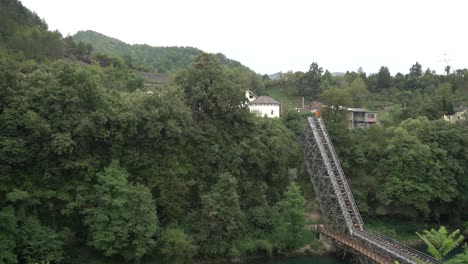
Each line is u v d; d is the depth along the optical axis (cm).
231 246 5009
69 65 4712
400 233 6506
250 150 5762
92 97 4656
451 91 13162
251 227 5475
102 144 4694
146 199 4362
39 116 4194
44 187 4269
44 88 4300
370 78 15375
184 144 5216
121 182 4275
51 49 9819
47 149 4166
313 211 6594
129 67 13150
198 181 5309
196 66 5994
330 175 5925
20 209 3984
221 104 5634
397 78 15038
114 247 4212
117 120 4641
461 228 6831
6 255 3603
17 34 9194
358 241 5088
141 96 5056
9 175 4053
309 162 6694
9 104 4100
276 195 6144
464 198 6738
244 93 6034
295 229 5338
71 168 4356
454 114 10119
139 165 4781
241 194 5697
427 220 6981
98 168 4584
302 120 8475
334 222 5816
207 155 5394
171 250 4459
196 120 5662
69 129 4309
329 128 7150
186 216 5006
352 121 10412
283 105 12569
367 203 6831
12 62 4431
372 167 7019
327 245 5600
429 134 7044
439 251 2400
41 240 3891
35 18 12044
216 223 4803
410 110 9788
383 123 9544
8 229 3709
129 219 4238
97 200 4284
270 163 6122
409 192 6369
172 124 4891
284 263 5062
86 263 4281
